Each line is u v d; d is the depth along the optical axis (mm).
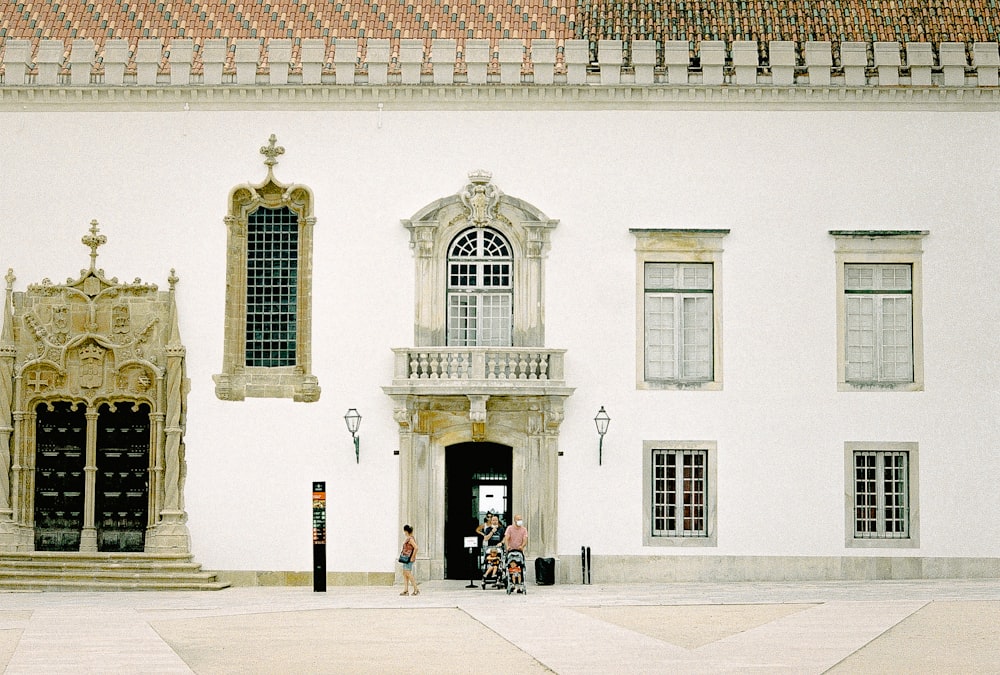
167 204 35281
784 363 34625
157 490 34688
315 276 35062
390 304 35000
